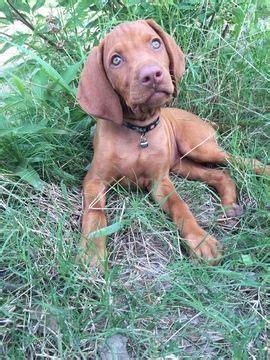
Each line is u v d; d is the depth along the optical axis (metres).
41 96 0.45
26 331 0.31
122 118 0.38
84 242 0.35
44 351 0.30
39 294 0.32
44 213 0.38
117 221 0.38
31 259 0.34
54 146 0.42
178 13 0.51
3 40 0.48
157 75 0.35
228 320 0.31
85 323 0.31
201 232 0.36
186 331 0.31
